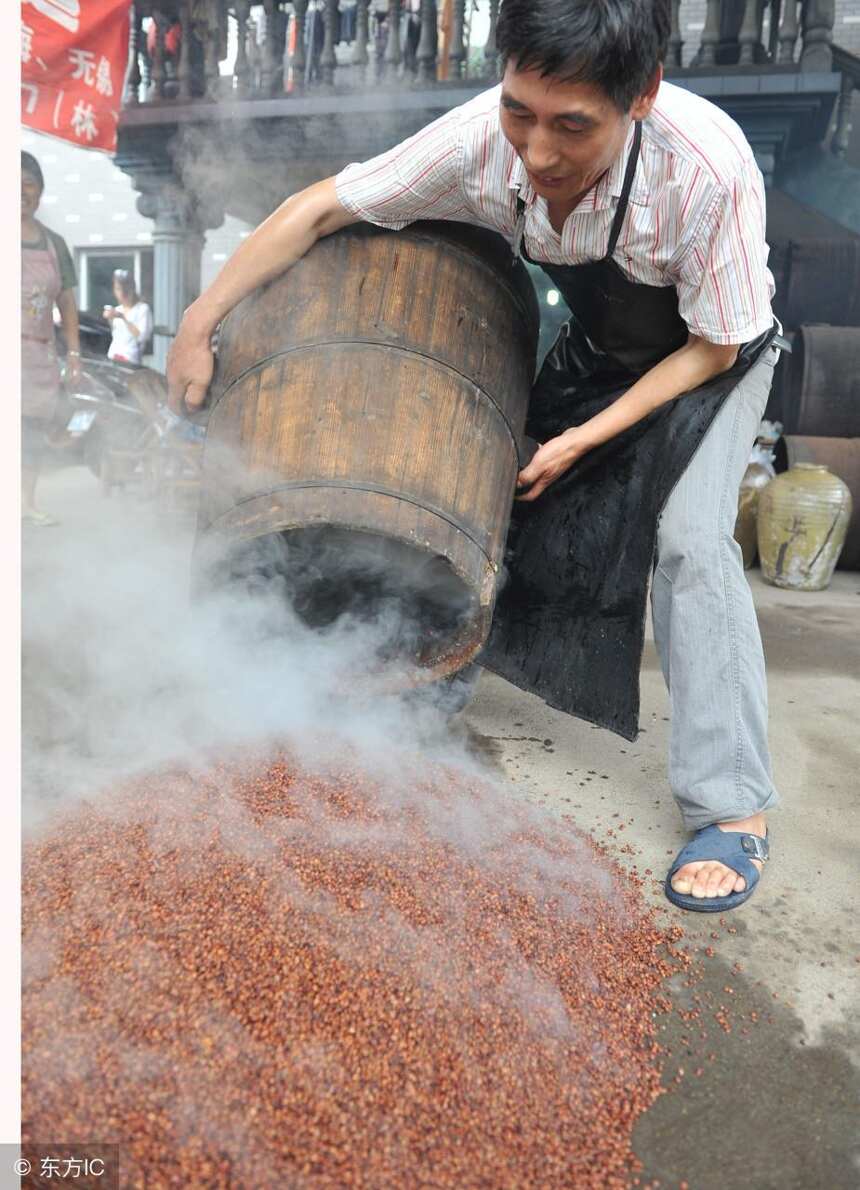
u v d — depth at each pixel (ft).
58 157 28.91
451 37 24.36
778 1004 4.94
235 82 24.73
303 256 6.10
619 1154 3.92
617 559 6.77
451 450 5.89
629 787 7.54
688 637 6.15
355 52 24.22
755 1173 3.90
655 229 5.39
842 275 21.97
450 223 6.31
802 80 20.72
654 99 4.77
